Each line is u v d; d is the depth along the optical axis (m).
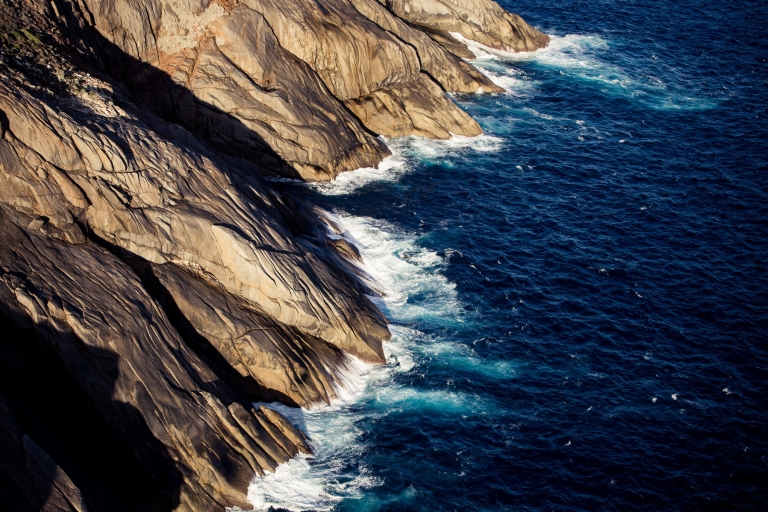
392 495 44.12
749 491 46.72
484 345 55.78
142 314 42.94
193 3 66.88
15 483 33.06
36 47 52.09
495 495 44.97
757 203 73.62
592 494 45.72
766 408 52.50
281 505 42.19
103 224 45.19
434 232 66.81
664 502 45.66
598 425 50.28
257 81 68.62
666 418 51.19
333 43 74.25
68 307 40.50
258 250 49.34
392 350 54.38
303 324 50.56
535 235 67.69
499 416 50.31
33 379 39.06
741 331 58.78
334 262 57.97
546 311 59.41
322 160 70.12
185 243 47.72
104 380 40.28
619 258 65.62
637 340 57.47
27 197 42.47
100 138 45.88
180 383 42.66
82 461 38.41
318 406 49.06
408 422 49.06
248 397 47.59
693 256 66.50
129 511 38.56
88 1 60.47
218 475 41.38
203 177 50.88
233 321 47.97
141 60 64.25
